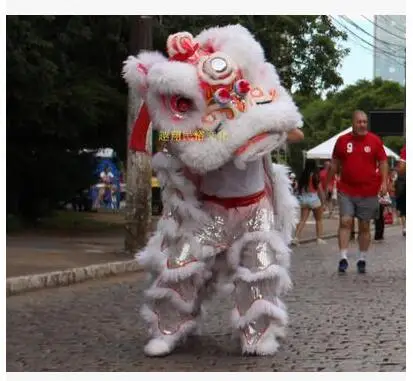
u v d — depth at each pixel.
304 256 15.73
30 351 7.04
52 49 16.33
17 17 15.01
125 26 17.67
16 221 19.84
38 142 19.95
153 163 6.63
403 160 20.66
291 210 6.84
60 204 25.28
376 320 8.33
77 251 14.65
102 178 32.12
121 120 18.92
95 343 7.31
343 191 12.56
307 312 8.79
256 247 6.53
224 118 6.27
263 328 6.61
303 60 25.98
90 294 10.60
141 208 14.18
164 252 6.62
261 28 20.50
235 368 6.25
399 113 25.98
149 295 6.66
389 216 27.30
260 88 6.41
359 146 12.39
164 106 6.34
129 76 6.58
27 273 11.37
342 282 11.47
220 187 6.54
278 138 6.32
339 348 6.96
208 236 6.57
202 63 6.28
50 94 16.39
